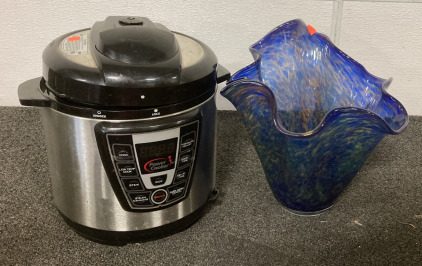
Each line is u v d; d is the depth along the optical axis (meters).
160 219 0.52
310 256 0.52
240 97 0.53
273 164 0.57
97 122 0.46
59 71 0.46
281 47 0.64
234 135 0.76
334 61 0.64
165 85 0.45
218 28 0.76
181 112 0.47
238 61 0.79
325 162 0.54
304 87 0.65
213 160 0.56
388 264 0.51
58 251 0.53
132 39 0.48
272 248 0.54
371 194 0.63
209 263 0.51
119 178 0.48
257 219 0.58
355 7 0.74
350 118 0.49
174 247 0.54
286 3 0.74
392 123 0.55
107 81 0.44
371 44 0.77
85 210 0.51
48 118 0.49
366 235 0.55
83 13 0.75
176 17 0.76
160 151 0.47
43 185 0.64
